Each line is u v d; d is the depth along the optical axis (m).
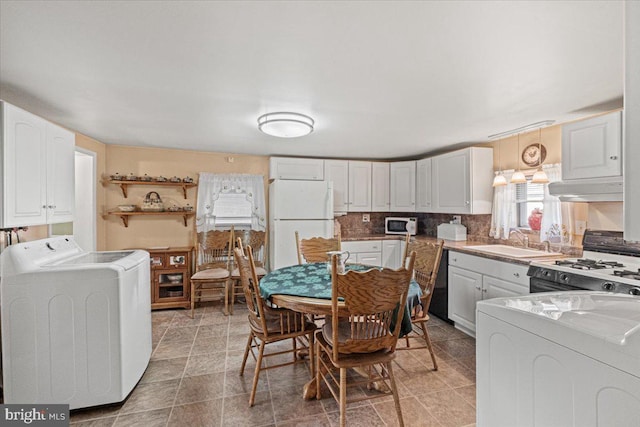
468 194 3.49
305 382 2.22
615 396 0.75
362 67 1.71
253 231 4.29
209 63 1.67
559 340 0.88
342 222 4.94
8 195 1.81
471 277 2.98
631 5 0.66
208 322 3.41
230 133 3.21
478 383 1.17
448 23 1.30
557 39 1.42
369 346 1.69
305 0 1.15
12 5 1.17
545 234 2.91
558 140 2.86
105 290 1.90
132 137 3.41
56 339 1.82
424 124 2.84
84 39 1.43
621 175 2.09
